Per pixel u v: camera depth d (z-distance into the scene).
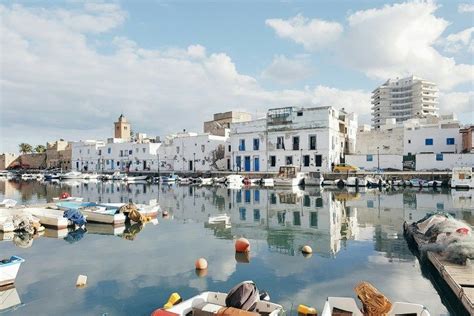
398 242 15.84
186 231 18.77
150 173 72.88
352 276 11.34
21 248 15.28
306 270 11.96
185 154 75.50
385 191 42.06
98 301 9.59
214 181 56.91
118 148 87.44
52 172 89.44
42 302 9.53
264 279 11.10
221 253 14.19
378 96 136.12
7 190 47.41
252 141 63.62
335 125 60.09
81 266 12.59
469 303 8.07
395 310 7.56
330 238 16.77
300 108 59.06
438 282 10.79
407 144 61.09
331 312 7.57
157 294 10.03
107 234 18.12
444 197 34.66
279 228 19.39
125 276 11.50
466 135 55.44
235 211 26.06
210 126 90.31
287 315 8.62
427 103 126.88
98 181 68.75
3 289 10.44
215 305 7.71
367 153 65.38
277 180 50.66
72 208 22.27
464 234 11.99
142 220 21.08
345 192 41.06
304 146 58.41
